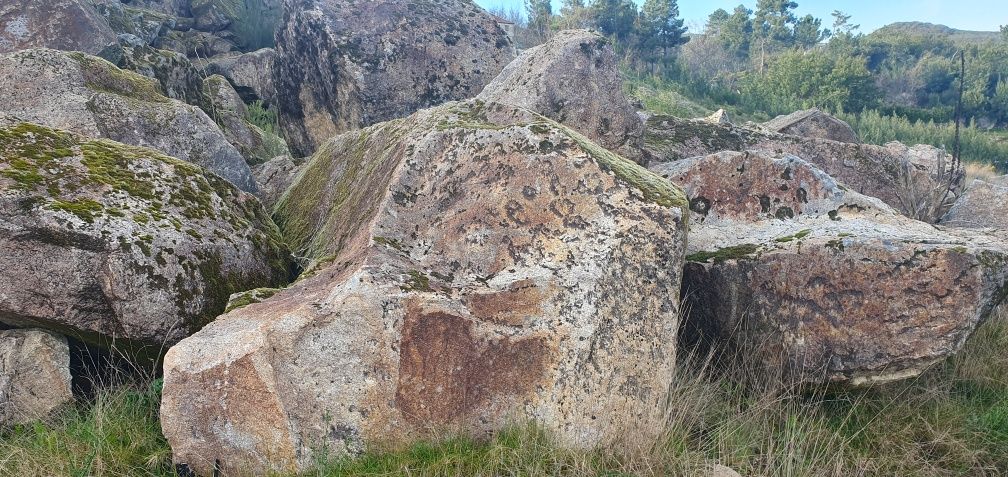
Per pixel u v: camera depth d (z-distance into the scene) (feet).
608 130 19.75
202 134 17.93
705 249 13.64
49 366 11.25
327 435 9.76
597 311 10.52
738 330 12.99
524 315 10.48
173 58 25.35
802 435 11.44
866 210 13.89
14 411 11.02
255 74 36.96
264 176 21.15
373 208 12.19
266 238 14.24
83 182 11.85
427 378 10.09
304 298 10.32
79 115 16.25
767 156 14.66
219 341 9.72
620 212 11.18
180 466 9.79
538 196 11.46
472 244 11.26
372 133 15.79
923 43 200.95
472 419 10.23
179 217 12.55
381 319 9.93
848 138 36.04
